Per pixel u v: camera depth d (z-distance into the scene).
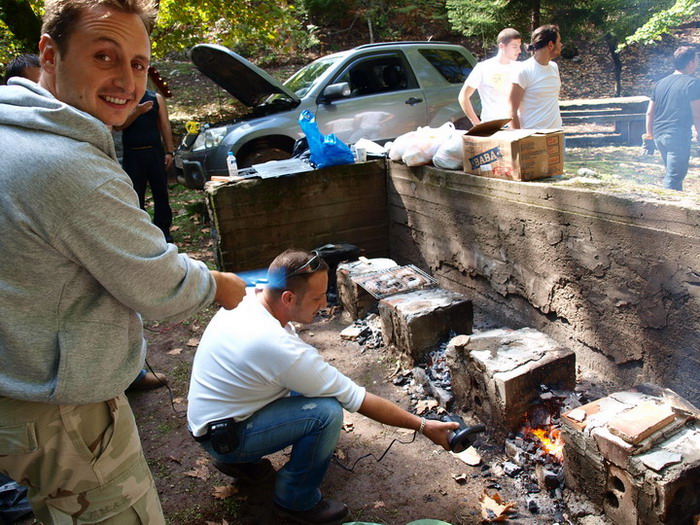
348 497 2.42
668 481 1.79
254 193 4.31
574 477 2.18
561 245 3.01
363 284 3.67
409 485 2.46
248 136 6.29
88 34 1.26
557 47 4.46
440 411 2.90
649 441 1.93
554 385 2.58
